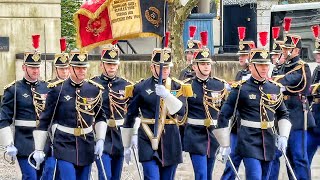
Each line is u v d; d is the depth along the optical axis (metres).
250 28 57.75
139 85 21.19
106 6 21.56
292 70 25.50
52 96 20.75
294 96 25.42
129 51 54.34
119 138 24.17
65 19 53.88
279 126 21.92
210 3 61.12
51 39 47.34
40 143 20.73
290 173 23.45
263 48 21.61
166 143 21.06
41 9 47.12
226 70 44.12
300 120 25.27
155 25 21.16
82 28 22.28
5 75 46.66
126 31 21.34
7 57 46.66
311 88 26.44
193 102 23.86
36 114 23.38
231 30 58.84
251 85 21.72
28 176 23.25
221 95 23.95
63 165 20.55
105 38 22.09
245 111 21.70
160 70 20.70
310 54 43.47
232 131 24.42
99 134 21.08
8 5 46.62
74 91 20.84
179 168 30.70
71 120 20.73
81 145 20.78
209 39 52.03
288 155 25.38
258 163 21.44
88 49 22.27
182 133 24.19
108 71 24.48
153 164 20.86
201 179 23.52
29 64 23.33
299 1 59.25
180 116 23.09
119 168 24.25
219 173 29.34
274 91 21.75
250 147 21.47
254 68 21.56
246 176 21.55
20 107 23.30
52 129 20.89
